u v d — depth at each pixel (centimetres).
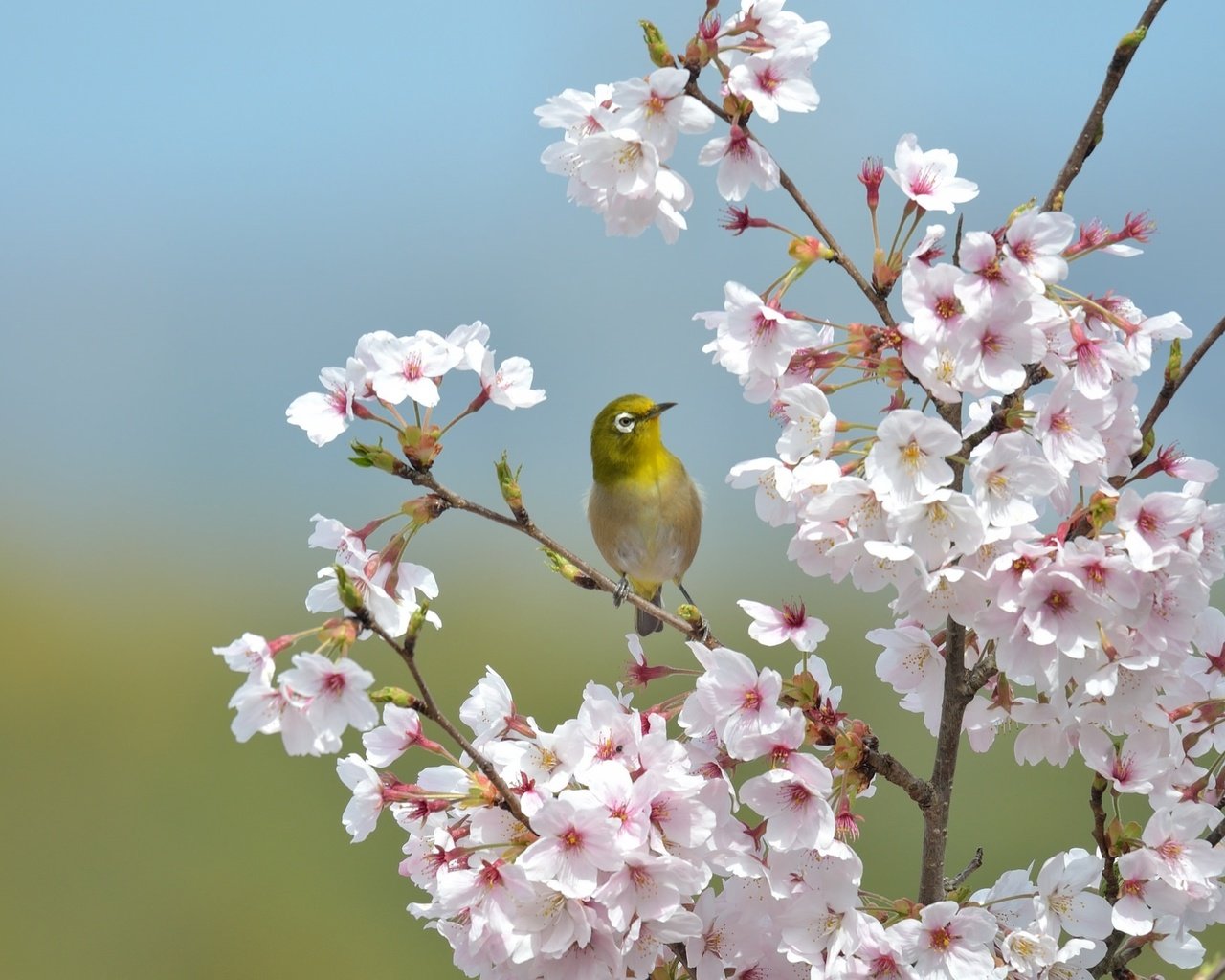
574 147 816
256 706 804
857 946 809
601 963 809
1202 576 808
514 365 814
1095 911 812
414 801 811
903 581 809
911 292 808
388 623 811
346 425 812
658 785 809
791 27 812
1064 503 811
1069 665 808
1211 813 812
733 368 812
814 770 811
